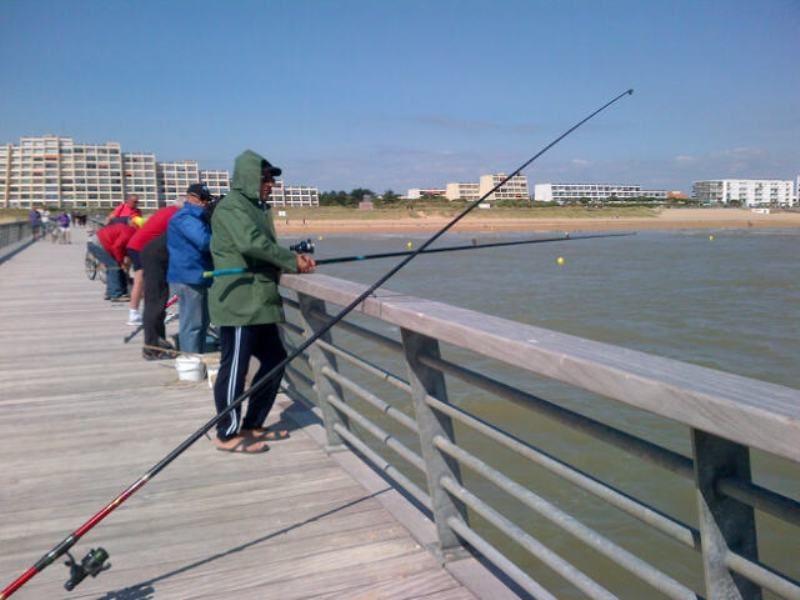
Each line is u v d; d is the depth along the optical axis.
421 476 5.25
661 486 5.27
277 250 3.61
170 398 5.28
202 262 5.82
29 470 3.85
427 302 2.64
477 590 2.48
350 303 2.90
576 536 1.96
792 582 1.35
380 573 2.67
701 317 13.73
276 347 4.03
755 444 1.21
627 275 23.25
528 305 15.59
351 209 84.44
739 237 55.44
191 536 3.02
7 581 2.71
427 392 2.66
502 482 2.28
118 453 4.09
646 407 1.44
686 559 4.32
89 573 2.45
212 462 3.88
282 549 2.89
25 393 5.48
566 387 7.73
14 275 15.29
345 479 3.60
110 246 9.64
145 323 6.62
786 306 15.37
